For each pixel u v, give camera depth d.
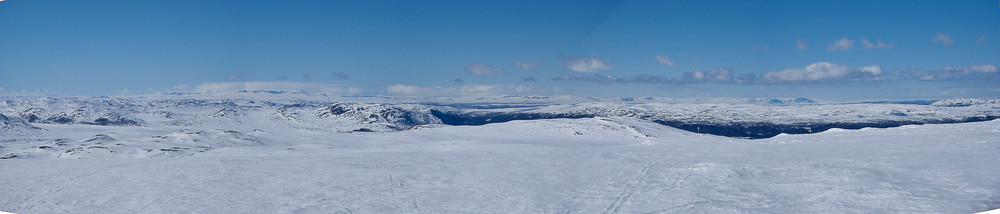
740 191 13.64
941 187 13.10
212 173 18.05
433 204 13.03
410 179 16.56
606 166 19.06
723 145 29.39
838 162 17.89
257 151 50.12
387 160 22.20
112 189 15.24
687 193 13.57
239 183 16.05
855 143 25.48
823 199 12.48
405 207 12.78
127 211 12.73
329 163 20.95
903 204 11.68
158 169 19.11
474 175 17.22
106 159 24.44
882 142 25.34
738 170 16.56
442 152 28.91
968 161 16.95
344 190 14.85
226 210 12.66
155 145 56.88
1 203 13.68
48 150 57.16
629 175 16.66
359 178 16.83
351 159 22.88
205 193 14.55
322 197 13.96
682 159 20.67
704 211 11.77
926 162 16.98
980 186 13.02
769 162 18.88
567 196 13.70
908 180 14.04
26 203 13.66
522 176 16.91
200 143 58.94
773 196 13.01
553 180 16.08
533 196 13.75
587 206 12.60
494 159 22.45
